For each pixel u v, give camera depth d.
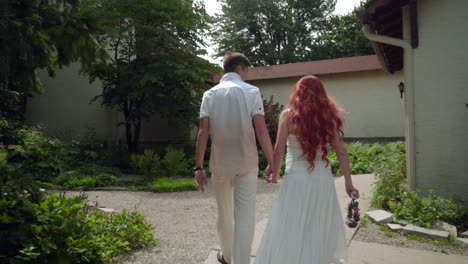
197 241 3.78
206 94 2.54
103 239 3.15
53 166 3.12
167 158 9.94
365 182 6.78
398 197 4.93
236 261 2.32
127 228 3.56
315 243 2.14
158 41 11.81
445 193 4.86
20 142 4.23
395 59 8.50
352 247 3.46
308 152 2.19
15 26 2.62
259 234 3.82
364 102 14.05
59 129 14.23
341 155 2.26
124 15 11.23
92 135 13.12
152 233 3.80
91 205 5.28
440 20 4.92
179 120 12.74
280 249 2.15
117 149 13.74
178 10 12.02
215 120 2.46
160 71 11.23
